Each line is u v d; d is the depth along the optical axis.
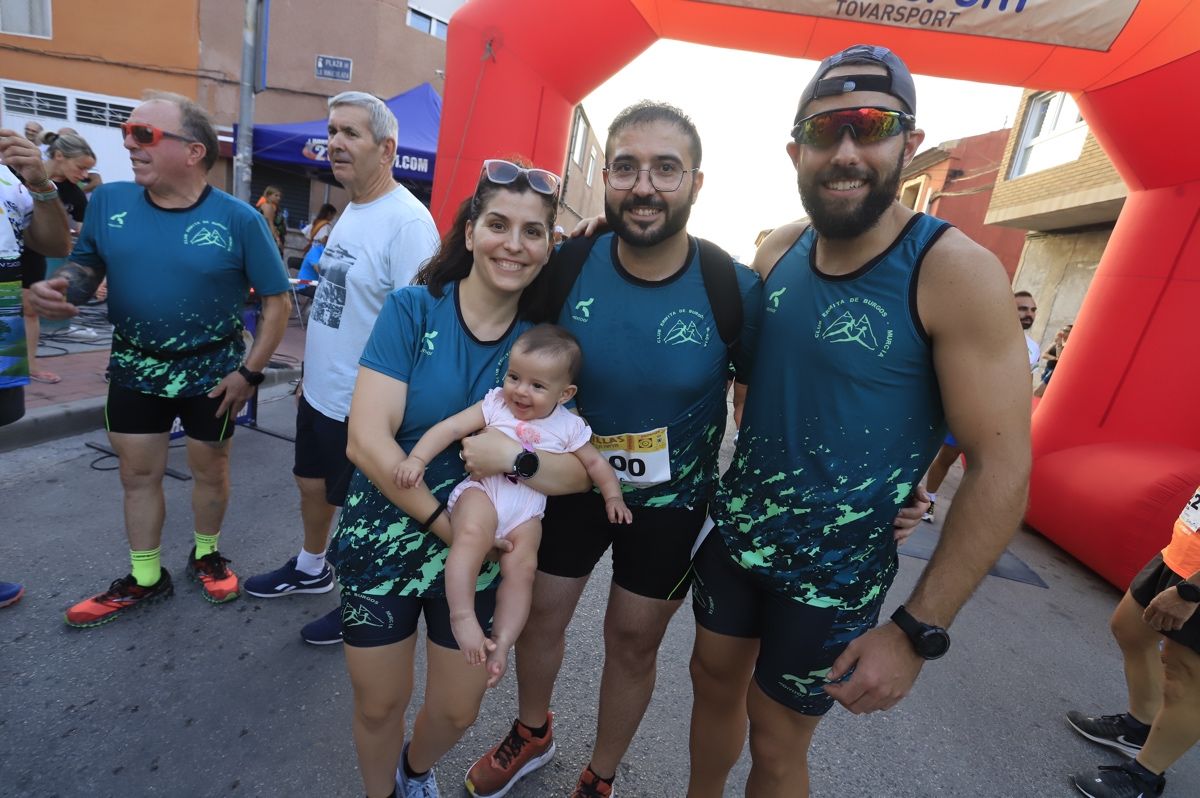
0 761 1.80
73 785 1.76
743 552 1.59
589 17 4.16
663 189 1.47
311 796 1.84
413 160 8.41
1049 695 2.95
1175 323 4.50
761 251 1.78
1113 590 4.32
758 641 1.71
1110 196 9.21
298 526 3.47
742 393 2.05
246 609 2.67
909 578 4.06
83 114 11.66
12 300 2.31
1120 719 2.61
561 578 1.85
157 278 2.25
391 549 1.51
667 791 2.09
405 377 1.50
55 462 3.80
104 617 2.44
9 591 2.46
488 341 1.54
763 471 1.57
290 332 8.85
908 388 1.38
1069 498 4.75
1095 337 5.02
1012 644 3.40
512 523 1.53
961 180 17.22
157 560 2.58
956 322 1.27
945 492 6.32
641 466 1.69
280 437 4.91
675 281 1.63
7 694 2.04
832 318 1.42
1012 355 1.25
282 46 11.77
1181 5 3.63
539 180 1.40
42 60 11.32
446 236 1.56
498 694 2.41
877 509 1.45
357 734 1.63
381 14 11.90
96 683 2.15
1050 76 4.22
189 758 1.91
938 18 3.85
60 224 2.44
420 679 2.43
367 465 1.44
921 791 2.25
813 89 1.37
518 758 1.96
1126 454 4.53
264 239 2.45
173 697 2.14
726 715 1.75
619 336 1.63
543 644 1.90
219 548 3.16
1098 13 3.77
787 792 1.64
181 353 2.36
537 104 4.41
